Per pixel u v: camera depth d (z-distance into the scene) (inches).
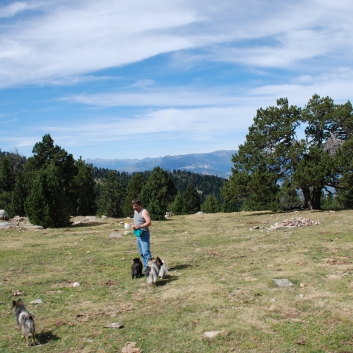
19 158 2839.6
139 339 210.4
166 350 195.2
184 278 339.9
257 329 213.6
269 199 1098.7
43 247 575.5
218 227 795.4
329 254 395.9
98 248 548.7
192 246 536.1
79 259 463.8
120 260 449.1
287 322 221.0
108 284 337.1
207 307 255.1
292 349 188.2
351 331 203.3
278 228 676.7
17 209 1395.2
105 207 2215.8
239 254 443.5
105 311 262.2
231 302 261.6
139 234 358.6
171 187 2251.5
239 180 1087.6
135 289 315.3
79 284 340.5
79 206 1900.8
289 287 286.8
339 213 906.7
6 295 311.0
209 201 2065.7
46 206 892.0
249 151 1115.9
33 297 303.6
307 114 1071.0
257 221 884.6
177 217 1235.2
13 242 641.6
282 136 1093.1
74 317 251.8
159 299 281.6
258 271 343.9
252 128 1133.1
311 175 964.6
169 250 506.0
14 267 425.7
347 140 996.6
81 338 216.2
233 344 197.2
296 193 1082.7
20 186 1414.9
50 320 247.1
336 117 1045.8
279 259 390.6
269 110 1114.1
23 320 209.2
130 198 1846.7
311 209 1095.0
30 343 210.7
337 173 996.6
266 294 274.1
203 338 206.4
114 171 2269.9
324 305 243.0
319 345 190.9
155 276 320.5
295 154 1021.2
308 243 477.1
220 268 370.6
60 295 306.3
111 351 198.1
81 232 777.6
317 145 1090.7
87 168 2101.4
